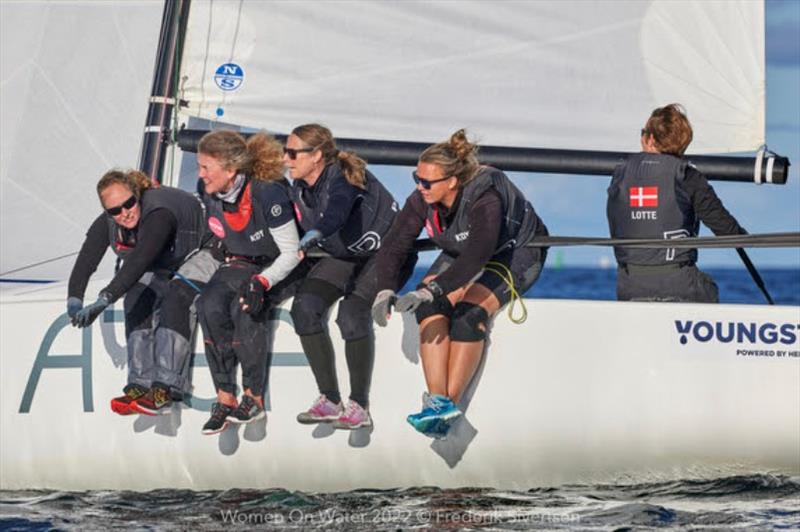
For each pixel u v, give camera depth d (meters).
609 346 18.64
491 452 18.72
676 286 19.12
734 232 19.08
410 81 21.92
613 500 18.39
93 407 19.22
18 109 22.83
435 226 18.19
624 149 21.98
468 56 21.89
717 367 18.53
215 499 18.80
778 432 18.50
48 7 22.89
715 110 21.81
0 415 19.47
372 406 18.75
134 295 18.97
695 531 17.03
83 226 22.84
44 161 22.84
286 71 21.91
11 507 18.61
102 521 17.88
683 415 18.55
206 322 18.38
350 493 18.92
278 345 18.88
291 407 18.86
